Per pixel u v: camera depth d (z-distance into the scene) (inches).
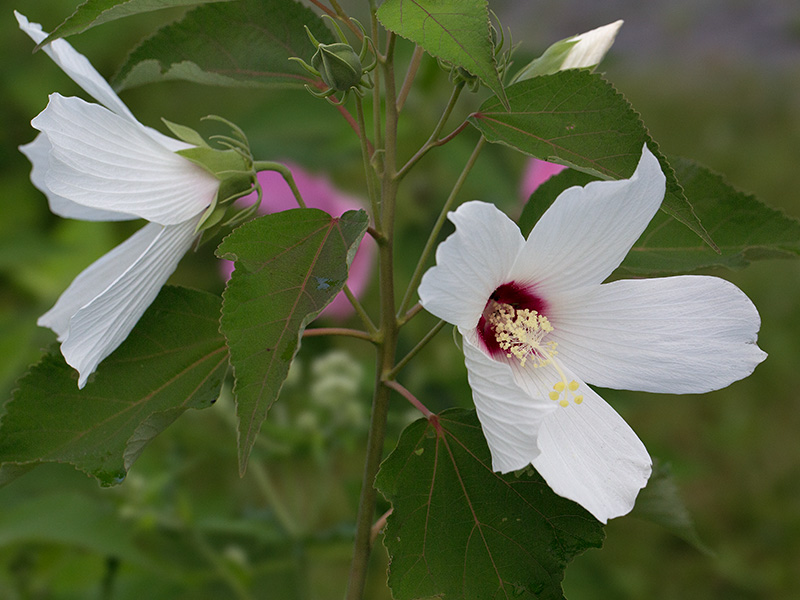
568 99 27.8
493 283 26.9
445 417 28.1
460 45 26.0
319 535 37.8
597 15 137.6
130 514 36.1
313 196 39.9
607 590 39.6
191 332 29.2
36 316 41.9
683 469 39.6
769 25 143.5
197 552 37.8
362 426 38.3
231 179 28.5
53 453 28.4
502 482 27.8
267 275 26.6
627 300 27.9
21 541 37.7
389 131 28.4
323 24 30.6
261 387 26.0
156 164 28.3
